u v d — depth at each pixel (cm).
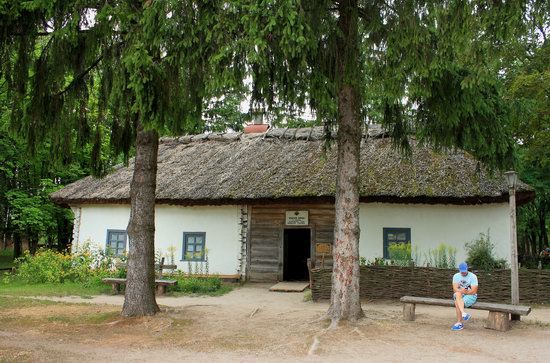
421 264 1321
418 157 1412
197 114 749
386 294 1122
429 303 819
